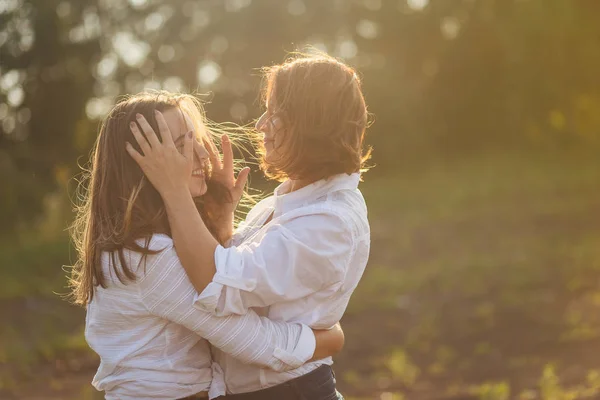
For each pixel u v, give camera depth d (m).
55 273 15.11
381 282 13.09
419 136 35.75
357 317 10.99
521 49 32.94
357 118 2.74
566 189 23.47
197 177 2.80
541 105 33.84
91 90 29.16
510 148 34.84
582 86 33.31
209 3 36.66
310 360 2.71
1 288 13.55
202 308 2.57
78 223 3.01
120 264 2.62
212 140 2.99
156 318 2.66
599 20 32.22
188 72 35.81
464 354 8.66
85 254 2.75
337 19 37.88
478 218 19.69
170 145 2.63
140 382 2.65
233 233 3.04
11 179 22.92
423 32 37.00
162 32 35.78
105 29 30.83
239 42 36.78
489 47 34.56
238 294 2.57
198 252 2.58
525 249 15.05
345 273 2.68
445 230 18.48
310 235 2.64
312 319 2.69
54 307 12.31
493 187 25.05
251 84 36.62
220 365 2.79
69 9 28.94
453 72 35.62
